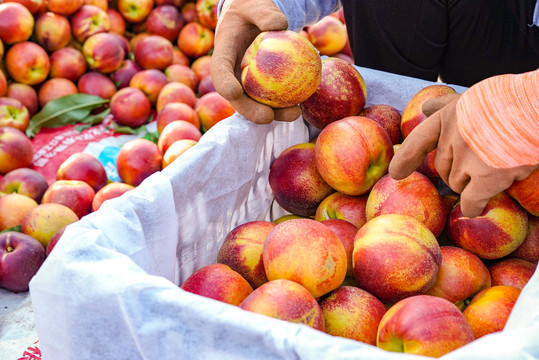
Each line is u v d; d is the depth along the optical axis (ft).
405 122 4.56
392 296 3.49
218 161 3.80
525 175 3.20
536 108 2.97
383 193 4.01
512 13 4.92
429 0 5.16
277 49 3.86
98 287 2.50
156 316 2.44
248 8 4.14
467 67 5.58
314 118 4.81
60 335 2.69
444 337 2.74
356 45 5.96
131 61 8.79
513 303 3.20
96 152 7.57
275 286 3.00
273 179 4.66
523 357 1.98
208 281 3.34
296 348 2.17
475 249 3.87
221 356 2.36
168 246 3.35
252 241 3.83
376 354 2.07
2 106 7.45
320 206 4.58
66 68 8.21
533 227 4.03
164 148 7.02
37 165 7.36
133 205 3.08
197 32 9.17
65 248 2.64
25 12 7.84
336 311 3.32
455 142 3.28
